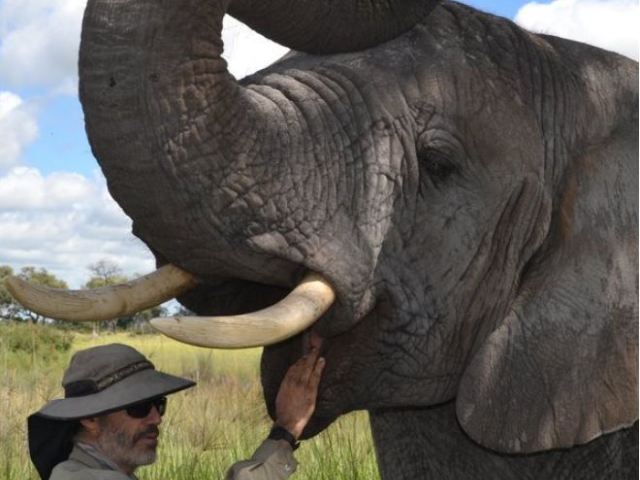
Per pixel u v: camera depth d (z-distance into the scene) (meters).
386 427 4.13
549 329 3.56
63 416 3.26
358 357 3.51
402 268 3.47
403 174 3.46
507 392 3.56
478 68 3.61
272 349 3.59
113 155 2.98
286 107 3.31
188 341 2.96
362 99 3.43
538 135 3.63
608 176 3.65
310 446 7.41
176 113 2.96
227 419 8.69
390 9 3.45
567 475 3.84
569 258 3.60
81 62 2.96
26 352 12.21
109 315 3.20
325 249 3.26
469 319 3.57
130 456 3.34
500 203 3.56
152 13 2.92
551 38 3.92
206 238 3.11
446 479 4.00
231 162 3.08
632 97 3.82
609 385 3.55
